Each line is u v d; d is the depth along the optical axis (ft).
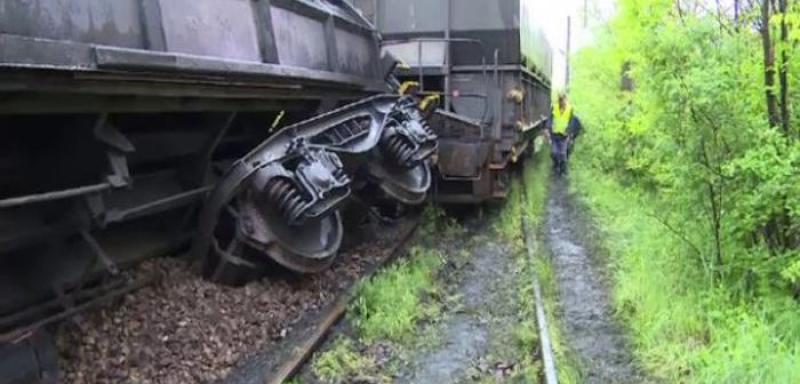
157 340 18.95
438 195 39.47
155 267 22.06
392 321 22.15
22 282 17.56
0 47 13.51
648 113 25.95
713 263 22.77
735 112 21.21
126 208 20.18
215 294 22.17
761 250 21.38
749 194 21.07
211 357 18.95
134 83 17.22
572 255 31.99
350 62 31.58
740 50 22.70
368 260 29.22
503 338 21.77
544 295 24.97
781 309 19.80
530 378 18.69
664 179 25.59
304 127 24.71
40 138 17.95
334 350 20.22
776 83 21.70
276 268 24.23
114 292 19.19
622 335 21.70
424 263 28.96
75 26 16.01
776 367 16.90
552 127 61.98
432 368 19.62
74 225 17.51
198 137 23.36
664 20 26.50
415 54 42.09
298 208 22.02
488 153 39.11
